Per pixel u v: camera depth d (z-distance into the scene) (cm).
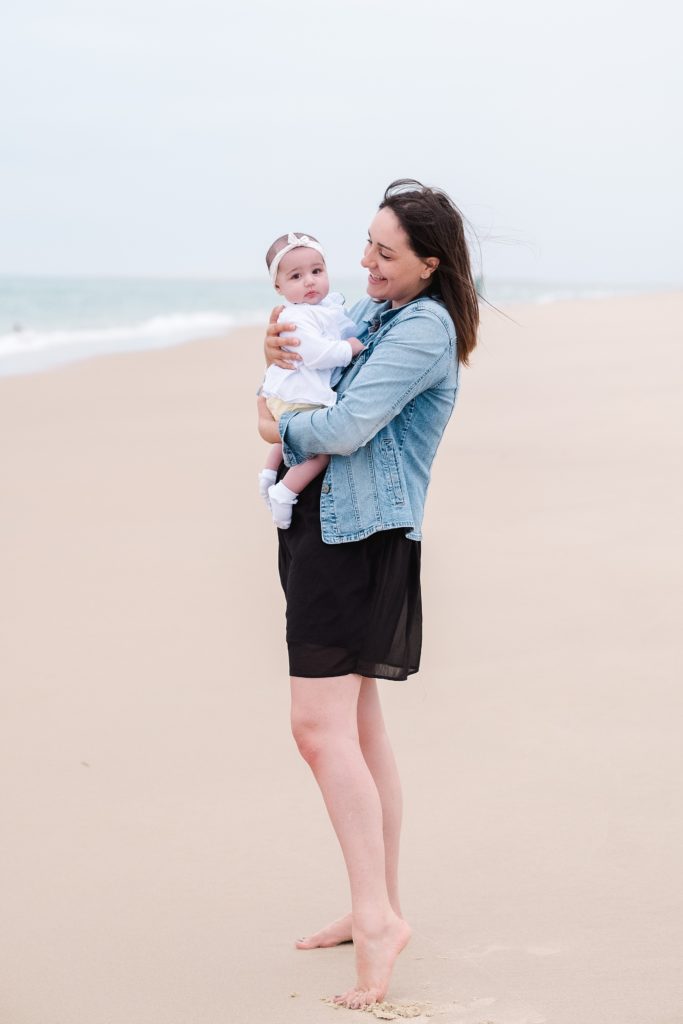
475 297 309
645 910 312
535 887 328
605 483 763
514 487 772
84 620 576
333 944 312
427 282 307
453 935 307
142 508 788
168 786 408
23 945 317
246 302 5922
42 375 1571
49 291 7012
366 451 296
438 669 487
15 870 358
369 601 294
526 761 406
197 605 593
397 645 299
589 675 469
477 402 1160
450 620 538
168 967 303
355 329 318
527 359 1537
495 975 285
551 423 1009
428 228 296
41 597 612
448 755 414
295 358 305
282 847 366
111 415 1194
